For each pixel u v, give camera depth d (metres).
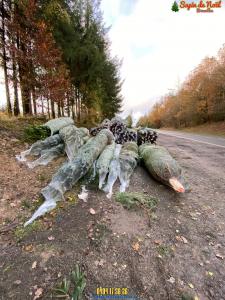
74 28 11.37
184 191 3.59
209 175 4.97
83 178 3.56
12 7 7.29
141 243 2.36
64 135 4.73
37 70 7.68
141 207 2.99
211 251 2.36
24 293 1.73
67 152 4.50
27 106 8.75
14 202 2.89
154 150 4.54
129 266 2.05
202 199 3.61
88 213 2.75
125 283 1.88
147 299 1.76
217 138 14.29
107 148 4.62
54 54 8.00
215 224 2.89
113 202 3.02
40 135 5.10
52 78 7.91
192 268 2.10
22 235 2.34
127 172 3.85
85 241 2.30
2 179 3.32
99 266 2.02
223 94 23.39
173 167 3.67
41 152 4.45
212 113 25.48
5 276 1.87
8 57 7.46
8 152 4.27
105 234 2.42
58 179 3.16
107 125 7.30
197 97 28.78
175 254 2.26
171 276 1.99
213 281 1.97
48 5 8.10
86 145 4.32
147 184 3.81
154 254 2.23
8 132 5.30
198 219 2.96
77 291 1.75
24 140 5.04
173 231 2.63
